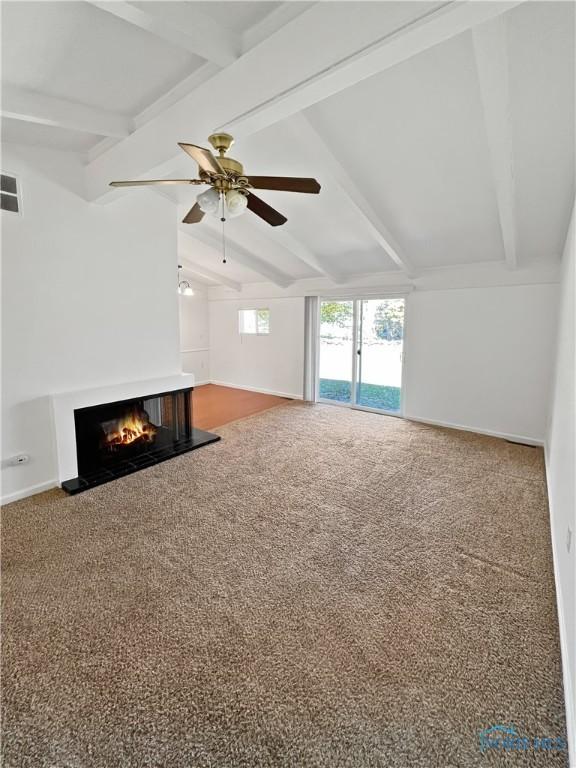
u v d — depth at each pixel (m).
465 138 2.55
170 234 3.96
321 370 6.55
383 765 1.21
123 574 2.11
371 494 3.10
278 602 1.91
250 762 1.22
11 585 2.02
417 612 1.85
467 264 4.59
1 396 2.85
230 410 5.89
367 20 1.50
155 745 1.27
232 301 7.49
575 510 1.62
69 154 3.08
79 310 3.27
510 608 1.88
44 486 3.13
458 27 1.39
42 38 1.80
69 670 1.53
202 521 2.67
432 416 5.13
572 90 2.01
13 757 1.23
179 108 2.26
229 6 1.68
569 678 1.39
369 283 5.46
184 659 1.58
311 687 1.46
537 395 4.29
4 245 2.79
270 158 3.08
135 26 1.77
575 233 2.50
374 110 2.44
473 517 2.74
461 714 1.37
